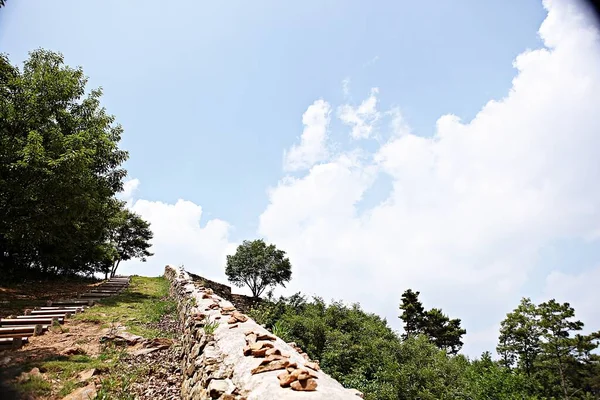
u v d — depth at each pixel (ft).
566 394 83.56
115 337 24.13
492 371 76.48
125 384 16.24
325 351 66.64
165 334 27.07
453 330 137.80
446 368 63.21
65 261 58.54
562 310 95.76
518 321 103.76
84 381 16.31
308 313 82.12
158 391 16.46
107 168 56.85
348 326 78.43
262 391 8.41
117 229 100.89
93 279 72.54
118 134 57.77
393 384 57.47
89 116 53.57
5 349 20.79
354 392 9.14
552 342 92.89
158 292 56.13
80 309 33.01
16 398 13.89
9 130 40.09
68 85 47.14
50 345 22.02
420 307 139.13
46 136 42.47
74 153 37.68
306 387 8.06
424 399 54.44
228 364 11.82
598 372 84.84
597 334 86.28
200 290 34.58
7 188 35.58
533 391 84.28
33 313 30.25
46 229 42.60
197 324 18.92
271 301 87.56
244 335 14.46
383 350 66.74
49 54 50.57
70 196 39.63
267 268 110.11
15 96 42.06
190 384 14.70
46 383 15.43
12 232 37.55
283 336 20.29
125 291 52.42
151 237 117.80
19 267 52.60
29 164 35.47
